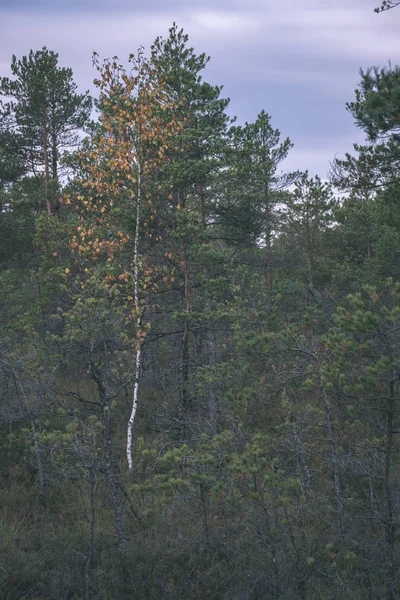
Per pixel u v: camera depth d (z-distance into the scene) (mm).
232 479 6941
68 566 7461
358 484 9797
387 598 6113
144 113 14016
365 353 6254
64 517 9883
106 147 14484
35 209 23422
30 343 11297
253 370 11508
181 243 14320
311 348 9430
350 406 6566
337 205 24328
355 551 7055
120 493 10398
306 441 9211
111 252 14023
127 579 7086
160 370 15383
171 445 12281
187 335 14422
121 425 14555
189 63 18516
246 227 19250
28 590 6965
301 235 25375
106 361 10195
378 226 22891
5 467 11883
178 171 15898
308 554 6879
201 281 13938
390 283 6379
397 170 11219
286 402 9781
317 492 8805
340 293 21625
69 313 9234
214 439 7664
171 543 7645
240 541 7148
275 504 6734
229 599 6430
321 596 6121
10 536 8523
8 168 23094
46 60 23125
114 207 16203
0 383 11844
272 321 12727
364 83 6332
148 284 13914
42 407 10633
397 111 6164
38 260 22703
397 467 8156
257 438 7270
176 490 7770
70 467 8172
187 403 13812
